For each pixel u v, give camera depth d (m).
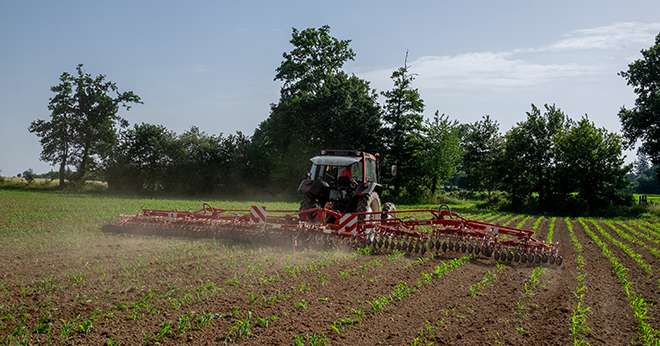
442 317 8.34
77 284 9.36
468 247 14.33
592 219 38.47
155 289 9.19
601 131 47.25
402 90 52.91
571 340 7.52
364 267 11.99
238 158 56.66
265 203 41.44
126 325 7.28
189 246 14.01
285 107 51.75
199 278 10.20
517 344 7.27
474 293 9.93
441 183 60.84
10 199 34.69
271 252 13.51
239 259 12.33
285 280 10.38
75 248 13.37
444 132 57.78
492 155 52.59
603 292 10.69
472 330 7.77
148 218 16.80
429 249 14.98
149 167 55.94
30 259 11.65
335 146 51.47
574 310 9.10
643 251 18.19
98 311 7.74
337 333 7.34
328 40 54.06
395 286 10.30
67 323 7.16
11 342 6.46
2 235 15.55
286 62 54.06
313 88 53.91
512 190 49.88
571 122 48.97
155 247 13.79
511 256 13.78
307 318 7.96
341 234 14.57
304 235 14.50
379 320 8.03
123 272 10.49
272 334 7.21
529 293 10.20
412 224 15.36
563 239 22.19
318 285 10.08
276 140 53.34
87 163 58.59
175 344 6.67
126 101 60.78
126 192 56.47
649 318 8.77
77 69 59.44
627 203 47.16
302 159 51.56
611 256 16.03
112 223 17.20
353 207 16.83
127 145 56.22
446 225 15.09
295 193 53.75
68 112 59.31
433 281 11.00
